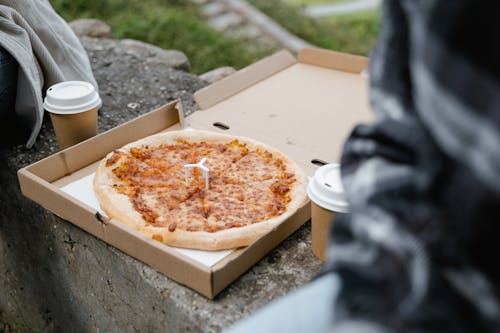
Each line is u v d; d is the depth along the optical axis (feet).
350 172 2.30
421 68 1.92
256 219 4.75
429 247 1.96
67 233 5.37
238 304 4.26
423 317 1.92
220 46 16.99
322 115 6.45
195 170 5.42
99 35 10.52
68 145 5.98
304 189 5.04
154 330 4.74
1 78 5.98
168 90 7.95
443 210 1.97
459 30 1.81
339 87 7.00
